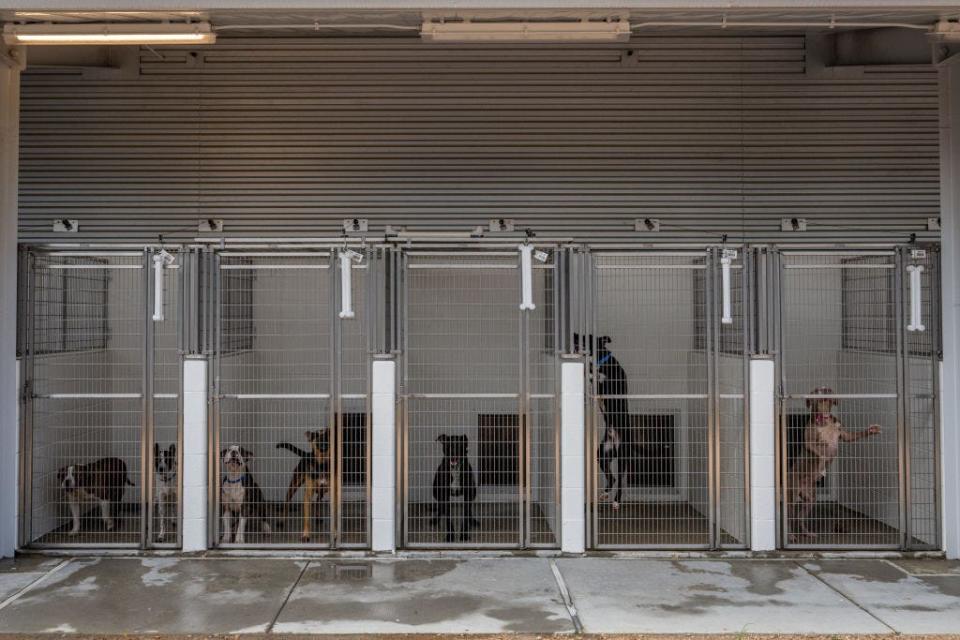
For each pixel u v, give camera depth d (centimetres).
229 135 878
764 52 871
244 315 810
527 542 703
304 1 593
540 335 764
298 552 696
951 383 702
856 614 561
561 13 603
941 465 707
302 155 879
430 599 590
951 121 705
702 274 775
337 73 882
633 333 798
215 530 705
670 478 775
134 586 616
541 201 878
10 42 627
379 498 696
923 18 614
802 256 776
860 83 869
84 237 873
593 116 882
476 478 764
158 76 878
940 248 715
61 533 735
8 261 691
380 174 880
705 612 564
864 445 782
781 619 551
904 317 708
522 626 539
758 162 873
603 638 520
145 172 877
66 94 876
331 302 705
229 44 877
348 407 800
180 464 700
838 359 807
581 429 700
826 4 588
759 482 700
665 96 878
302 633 527
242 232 877
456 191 880
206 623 543
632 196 875
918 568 666
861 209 878
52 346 749
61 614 559
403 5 592
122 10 596
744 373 705
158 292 684
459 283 786
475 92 879
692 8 596
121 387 822
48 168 875
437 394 705
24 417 705
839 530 749
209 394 704
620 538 725
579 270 705
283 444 732
